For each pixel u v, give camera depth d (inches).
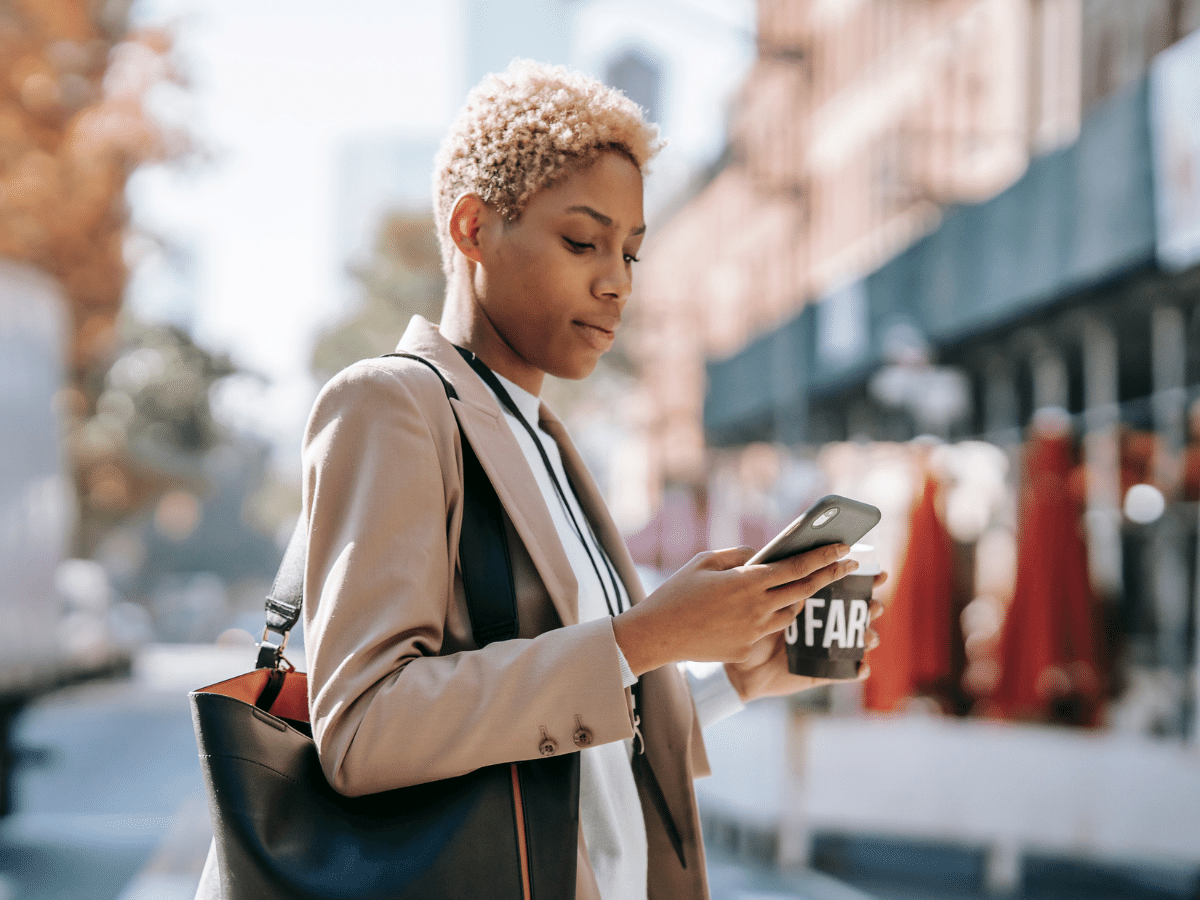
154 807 347.3
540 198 58.1
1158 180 247.8
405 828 48.6
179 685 729.6
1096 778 250.5
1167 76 242.8
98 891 234.2
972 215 348.2
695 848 59.9
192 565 3484.3
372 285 1884.8
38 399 352.5
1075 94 418.6
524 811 49.5
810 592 51.0
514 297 58.8
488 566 54.1
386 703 48.0
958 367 416.8
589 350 59.7
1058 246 293.6
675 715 60.5
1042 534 266.7
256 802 48.5
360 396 52.9
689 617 49.8
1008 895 245.4
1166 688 298.2
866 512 50.9
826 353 494.0
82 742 494.9
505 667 49.1
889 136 603.8
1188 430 303.3
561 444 66.6
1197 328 301.1
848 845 302.8
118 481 1242.6
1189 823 244.2
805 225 897.5
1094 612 266.1
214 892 51.9
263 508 3565.5
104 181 749.3
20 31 714.8
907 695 283.4
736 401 682.8
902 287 406.0
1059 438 269.6
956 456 418.9
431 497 52.1
